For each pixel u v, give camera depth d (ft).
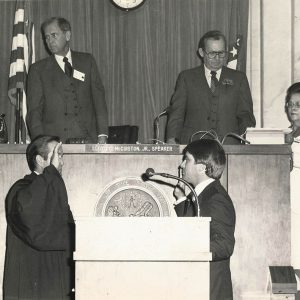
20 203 16.37
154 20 28.53
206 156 15.20
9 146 18.43
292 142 19.89
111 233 12.41
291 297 17.60
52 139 17.72
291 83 28.27
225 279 14.34
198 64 28.35
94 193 18.44
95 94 22.81
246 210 18.31
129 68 28.40
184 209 15.80
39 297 16.74
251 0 28.60
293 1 28.50
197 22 28.50
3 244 18.19
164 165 18.45
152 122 28.27
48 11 28.25
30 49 26.81
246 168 18.42
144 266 12.40
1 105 27.91
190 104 22.75
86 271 12.37
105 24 28.53
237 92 22.75
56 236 16.52
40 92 22.40
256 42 28.55
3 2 28.50
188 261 12.39
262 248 18.22
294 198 20.63
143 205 18.39
